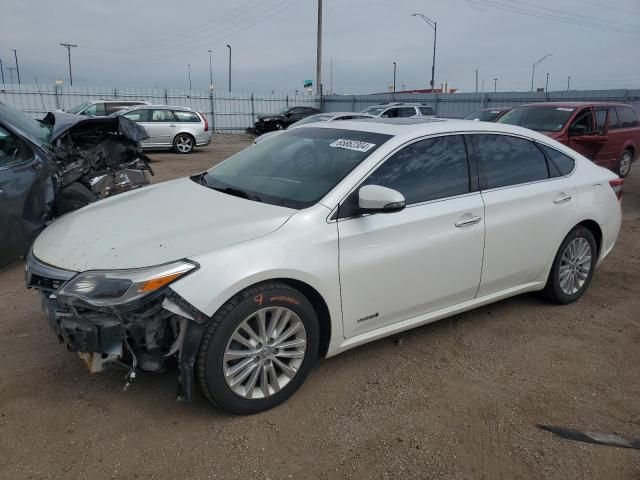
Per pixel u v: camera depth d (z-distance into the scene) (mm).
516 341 3969
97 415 2930
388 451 2742
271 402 2998
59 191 5828
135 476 2502
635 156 11758
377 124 3918
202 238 2834
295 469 2592
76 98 28438
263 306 2836
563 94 25969
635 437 2912
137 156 7629
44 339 3773
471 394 3268
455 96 30281
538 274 4305
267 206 3197
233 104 32906
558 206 4242
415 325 3635
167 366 2883
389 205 3008
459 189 3693
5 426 2818
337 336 3213
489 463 2682
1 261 4895
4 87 26547
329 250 3041
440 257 3541
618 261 5988
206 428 2850
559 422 3025
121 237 2938
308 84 39938
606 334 4125
